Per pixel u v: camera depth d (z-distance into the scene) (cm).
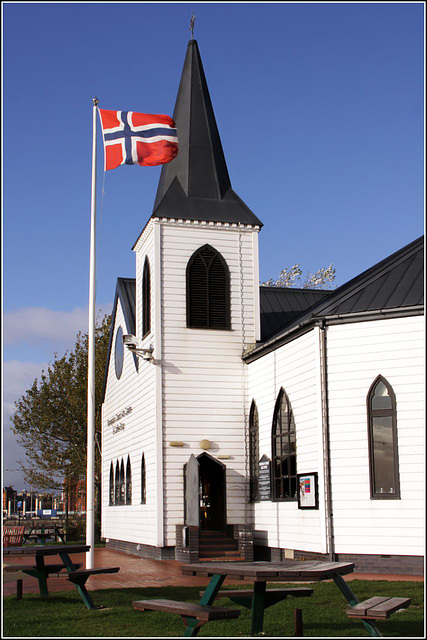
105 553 3266
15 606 1455
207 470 2988
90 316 2038
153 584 1803
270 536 2547
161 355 2817
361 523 2067
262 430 2692
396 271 2256
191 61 3247
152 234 2956
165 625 1228
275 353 2592
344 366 2167
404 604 1030
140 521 2981
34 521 5534
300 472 2316
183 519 2706
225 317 2923
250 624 1215
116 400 3662
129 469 3288
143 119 2331
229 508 2741
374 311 2116
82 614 1347
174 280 2891
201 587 1689
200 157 3103
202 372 2844
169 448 2748
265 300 3444
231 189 3120
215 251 2953
